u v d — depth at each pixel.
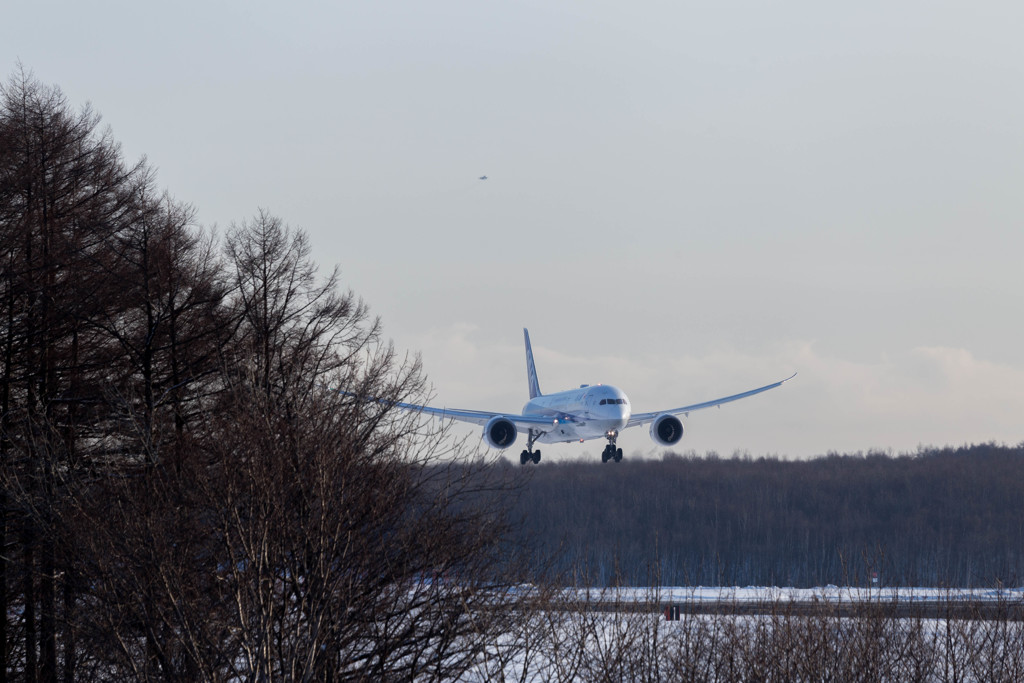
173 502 65.75
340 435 62.53
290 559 59.16
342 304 86.44
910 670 70.94
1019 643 69.50
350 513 60.53
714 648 69.06
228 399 71.75
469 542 64.25
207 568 63.22
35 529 85.06
